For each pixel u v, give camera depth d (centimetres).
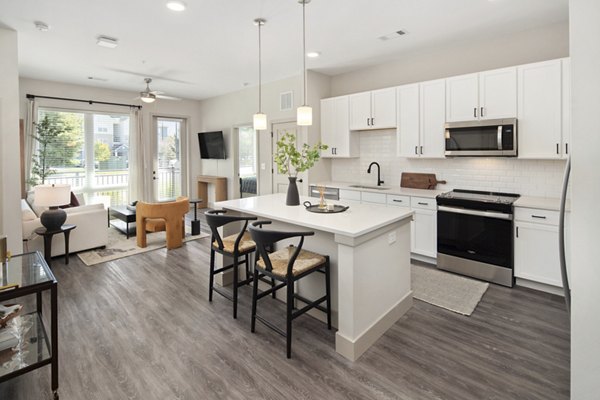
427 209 394
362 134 525
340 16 336
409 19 344
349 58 472
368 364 217
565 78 320
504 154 354
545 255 314
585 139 120
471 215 354
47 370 211
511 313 281
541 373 205
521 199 352
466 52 418
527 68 341
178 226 480
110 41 399
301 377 204
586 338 123
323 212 282
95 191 689
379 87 504
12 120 364
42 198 377
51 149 630
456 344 238
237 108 707
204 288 339
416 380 201
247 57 466
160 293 326
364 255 231
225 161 763
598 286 120
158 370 211
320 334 253
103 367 213
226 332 256
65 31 372
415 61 463
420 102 423
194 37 391
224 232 347
